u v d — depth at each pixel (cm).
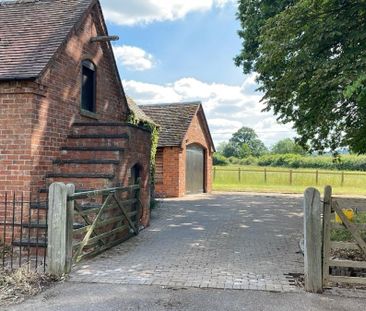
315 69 914
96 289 578
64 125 1005
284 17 968
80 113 1083
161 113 2472
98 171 930
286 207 1767
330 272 631
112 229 898
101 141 996
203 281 619
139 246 902
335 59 866
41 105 905
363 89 738
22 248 795
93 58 1152
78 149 970
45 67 879
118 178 941
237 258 786
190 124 2361
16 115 877
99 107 1200
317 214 577
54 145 960
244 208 1716
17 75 854
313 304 522
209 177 2725
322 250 580
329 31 886
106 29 1207
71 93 1036
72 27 1014
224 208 1709
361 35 854
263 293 564
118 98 1345
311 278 571
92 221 788
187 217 1415
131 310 499
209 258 783
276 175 3875
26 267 664
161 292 566
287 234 1080
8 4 1201
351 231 580
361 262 573
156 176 2278
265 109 1201
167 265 721
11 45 974
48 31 1013
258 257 797
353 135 1158
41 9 1141
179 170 2252
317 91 920
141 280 621
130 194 1015
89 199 877
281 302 529
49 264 638
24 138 873
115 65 1280
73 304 518
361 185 3584
